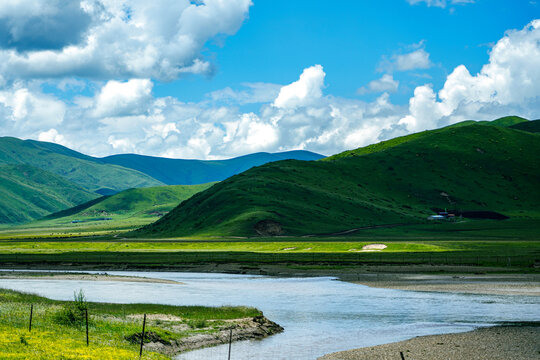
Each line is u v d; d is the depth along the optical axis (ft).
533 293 231.09
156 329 135.33
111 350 104.42
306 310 188.96
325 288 263.49
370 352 122.31
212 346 131.64
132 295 233.96
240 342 136.36
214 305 199.52
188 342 131.23
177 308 177.37
